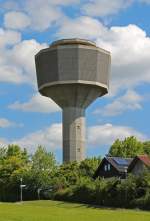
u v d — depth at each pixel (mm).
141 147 125875
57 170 104562
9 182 105750
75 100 126250
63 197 91000
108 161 94438
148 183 70500
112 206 75625
